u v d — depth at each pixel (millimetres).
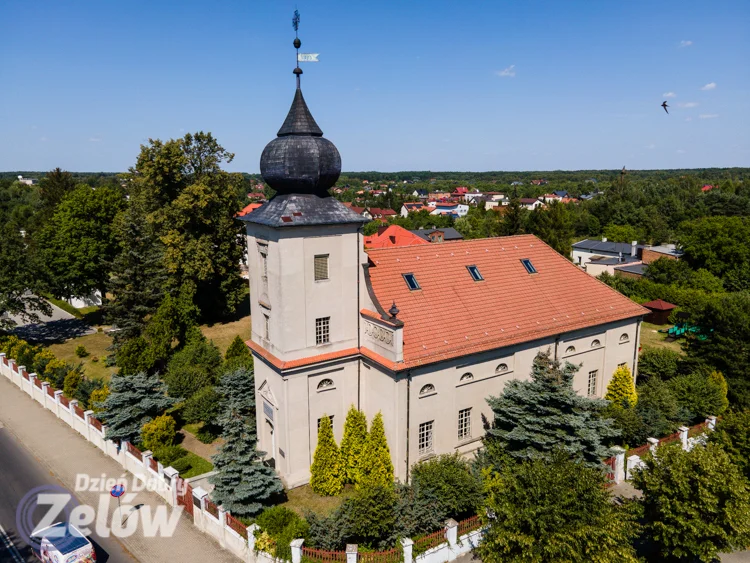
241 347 40156
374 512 20453
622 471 26719
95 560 21453
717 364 36719
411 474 26188
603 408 27484
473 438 29234
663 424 30281
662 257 73188
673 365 38250
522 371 30672
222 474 23438
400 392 25719
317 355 26812
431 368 26750
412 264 31016
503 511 17750
